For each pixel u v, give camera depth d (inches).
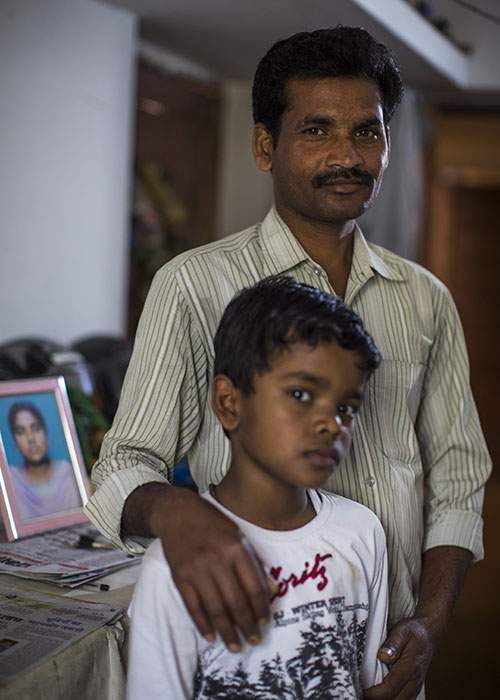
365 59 54.7
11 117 124.6
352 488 58.3
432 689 130.0
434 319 63.7
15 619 55.2
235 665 45.7
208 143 191.8
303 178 55.6
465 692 129.9
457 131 237.8
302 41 55.3
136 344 55.9
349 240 60.8
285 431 43.7
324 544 48.3
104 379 108.7
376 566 50.9
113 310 147.9
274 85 56.5
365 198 56.1
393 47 157.6
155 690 44.8
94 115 140.3
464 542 62.4
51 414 79.7
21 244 128.0
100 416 96.0
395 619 60.2
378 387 59.9
